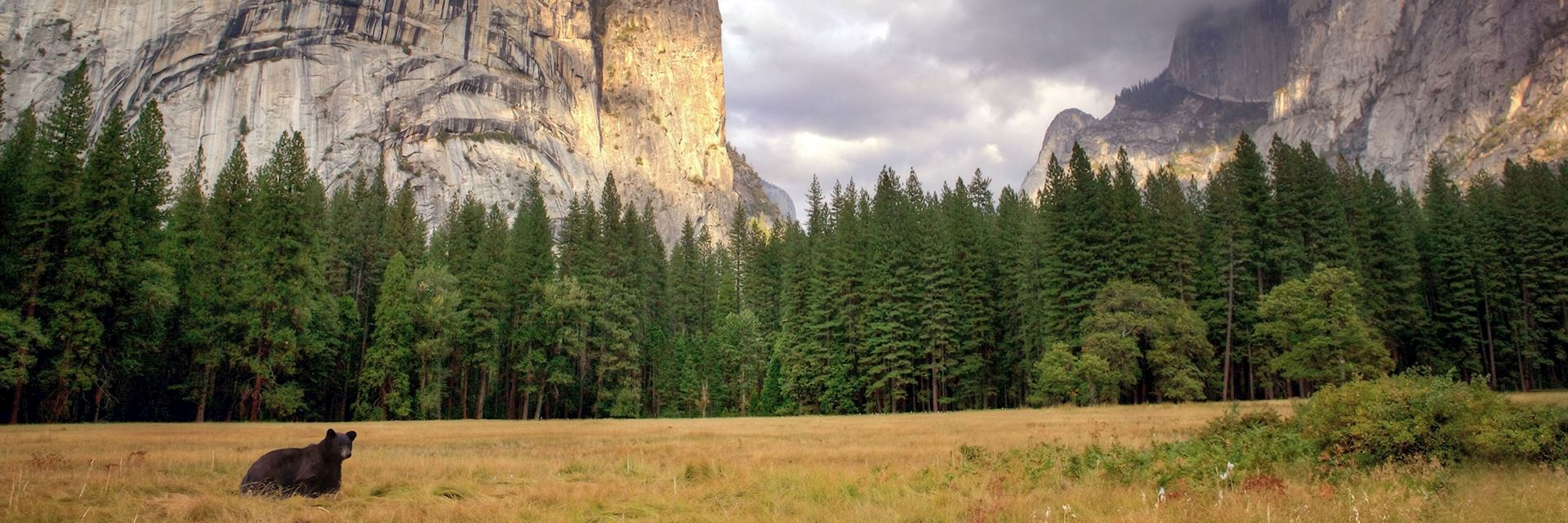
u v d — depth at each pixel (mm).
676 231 193000
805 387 65375
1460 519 8594
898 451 19000
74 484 11953
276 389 47844
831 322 64562
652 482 13789
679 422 42344
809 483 12711
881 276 63219
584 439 26531
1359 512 8766
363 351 62312
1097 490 11234
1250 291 54688
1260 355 52344
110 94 125312
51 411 38750
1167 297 52156
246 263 47531
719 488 12617
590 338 65688
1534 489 10281
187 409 51531
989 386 63062
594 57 193125
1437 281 60719
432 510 10070
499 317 63938
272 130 133750
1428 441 13773
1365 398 14984
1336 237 54094
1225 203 55375
